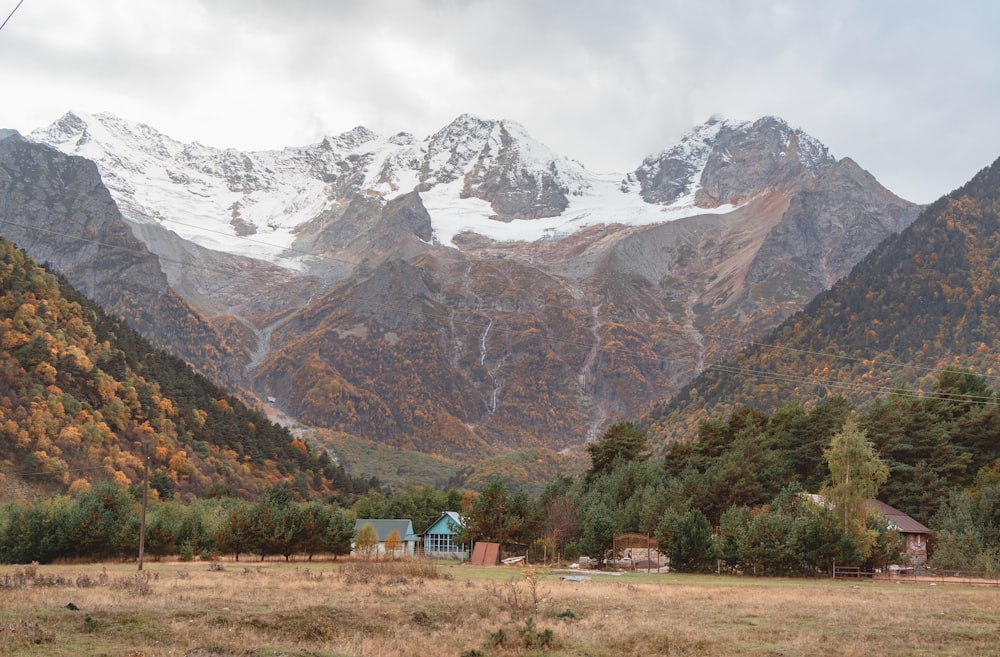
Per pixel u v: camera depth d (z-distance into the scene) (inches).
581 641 1487.5
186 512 4825.3
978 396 5644.7
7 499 5880.9
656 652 1427.2
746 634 1583.4
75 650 1257.4
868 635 1595.7
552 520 4736.7
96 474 6909.5
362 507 6560.0
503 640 1460.4
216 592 1979.6
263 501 4291.3
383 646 1407.5
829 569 3378.4
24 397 7308.1
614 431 6894.7
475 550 4355.3
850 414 5457.7
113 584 2110.0
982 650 1473.9
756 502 4852.4
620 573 3656.5
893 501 4753.9
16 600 1663.4
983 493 4256.9
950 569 3570.4
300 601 1812.3
